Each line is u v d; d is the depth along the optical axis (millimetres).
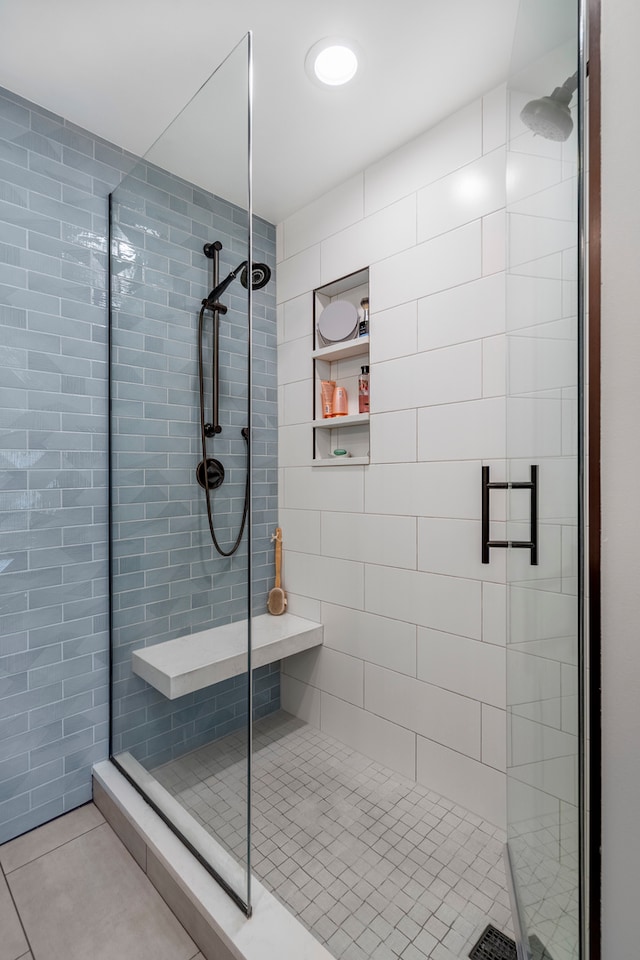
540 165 855
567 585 715
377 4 1206
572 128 676
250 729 1108
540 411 888
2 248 1448
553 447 800
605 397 598
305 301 2189
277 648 1932
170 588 1433
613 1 590
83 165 1637
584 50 616
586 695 623
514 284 1085
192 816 1276
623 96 584
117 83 1449
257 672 2227
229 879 1137
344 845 1432
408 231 1767
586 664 622
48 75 1414
